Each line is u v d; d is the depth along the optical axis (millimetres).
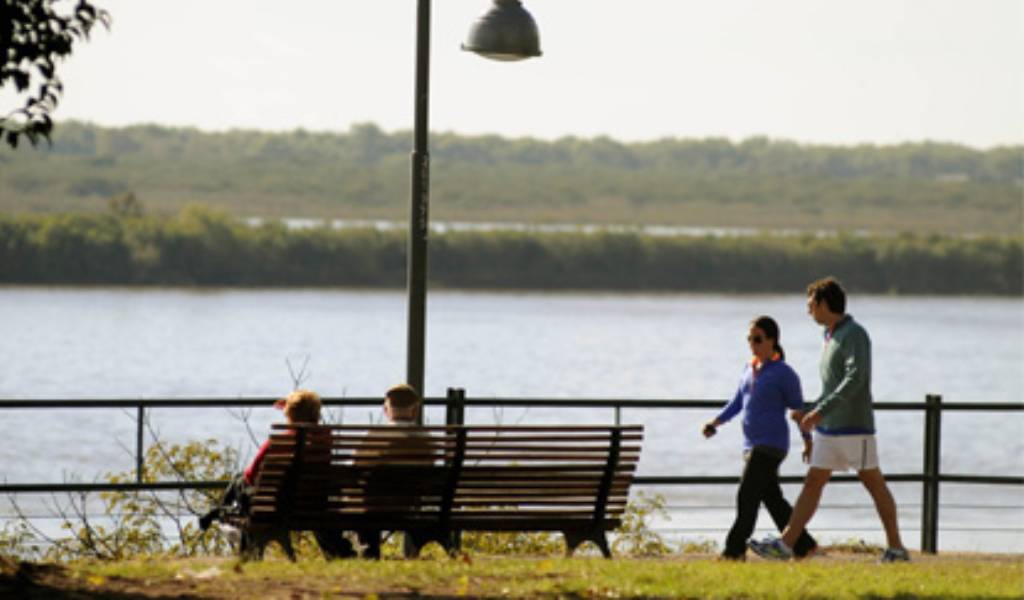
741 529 43375
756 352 43531
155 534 54344
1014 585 37625
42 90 35531
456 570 37812
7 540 55125
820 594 35344
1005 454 189375
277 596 33812
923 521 50500
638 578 37062
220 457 56281
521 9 50031
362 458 40312
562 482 42156
